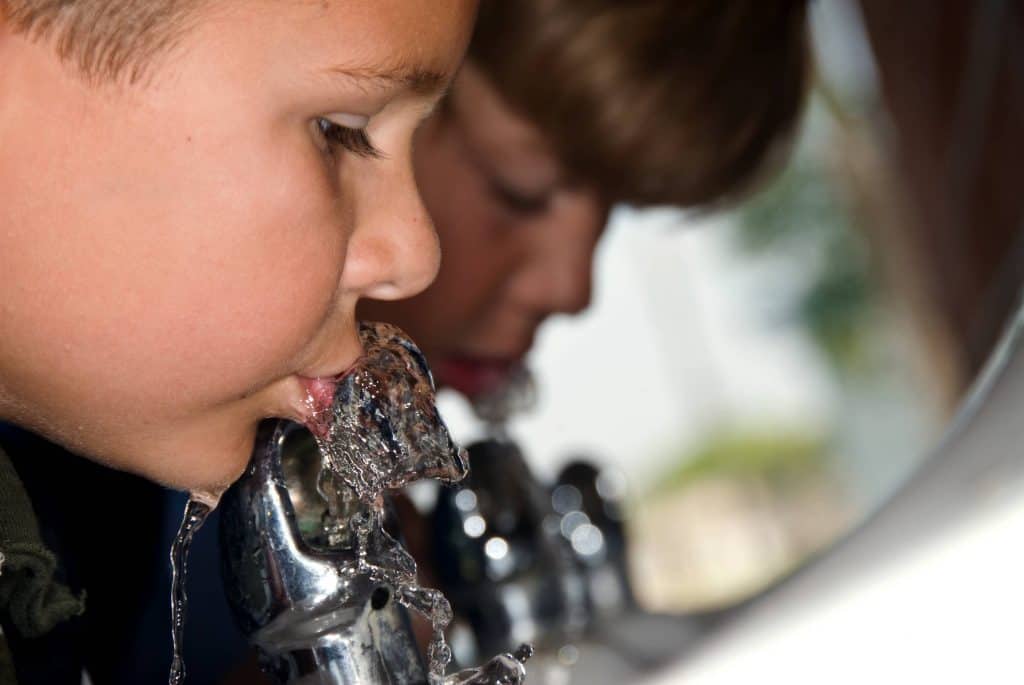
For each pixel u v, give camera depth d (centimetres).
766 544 523
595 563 114
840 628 72
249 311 63
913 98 233
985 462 80
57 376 64
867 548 79
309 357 67
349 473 67
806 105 142
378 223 67
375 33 62
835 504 527
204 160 61
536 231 130
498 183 127
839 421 537
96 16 59
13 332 63
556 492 119
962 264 230
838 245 527
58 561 78
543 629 108
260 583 65
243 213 62
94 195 61
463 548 108
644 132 123
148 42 59
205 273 62
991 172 218
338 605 65
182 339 63
